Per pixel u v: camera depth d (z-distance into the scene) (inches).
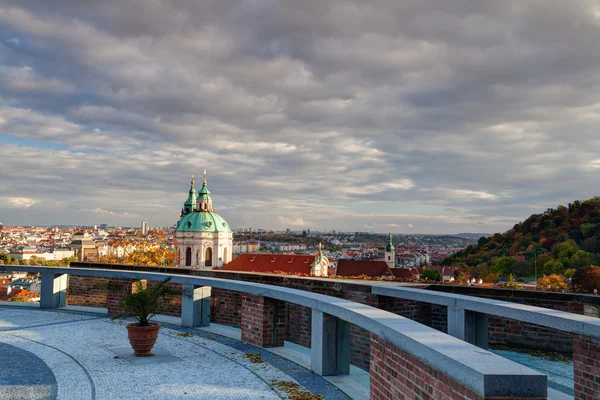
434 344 223.6
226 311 661.3
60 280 775.7
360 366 471.2
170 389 363.6
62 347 501.7
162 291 487.5
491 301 395.2
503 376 173.5
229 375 402.6
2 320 658.2
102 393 353.1
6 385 370.3
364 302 522.9
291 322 564.1
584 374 306.8
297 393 353.7
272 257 4830.2
